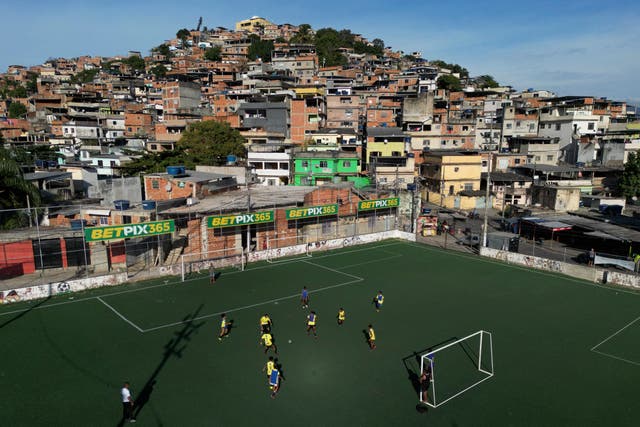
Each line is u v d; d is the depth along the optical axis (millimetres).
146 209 41594
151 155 72188
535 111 105625
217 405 20531
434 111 106688
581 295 37406
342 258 47969
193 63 169000
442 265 46062
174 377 22984
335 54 175750
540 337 28859
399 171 80500
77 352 25578
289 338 27906
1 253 36312
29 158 77625
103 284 36875
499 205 78875
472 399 21484
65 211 45375
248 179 63031
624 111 128500
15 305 32688
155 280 38844
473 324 30844
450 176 79125
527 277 42469
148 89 163500
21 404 20438
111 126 119812
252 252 45562
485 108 130250
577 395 22078
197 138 77938
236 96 112688
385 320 31219
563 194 72688
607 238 47375
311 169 75812
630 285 39469
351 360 25156
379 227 57094
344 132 93438
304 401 21000
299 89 111250
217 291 36469
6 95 168875
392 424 19375
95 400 20828
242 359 25000
